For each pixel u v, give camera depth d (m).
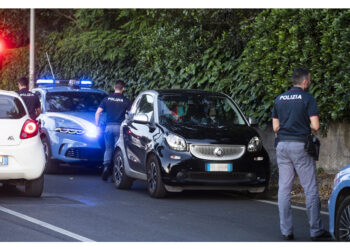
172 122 12.76
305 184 8.70
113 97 15.66
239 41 16.75
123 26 22.72
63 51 26.25
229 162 12.06
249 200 12.45
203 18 16.67
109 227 9.34
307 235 9.02
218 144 12.10
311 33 13.54
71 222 9.64
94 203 11.66
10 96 12.17
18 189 13.41
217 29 17.58
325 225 9.79
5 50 33.19
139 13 22.17
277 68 14.47
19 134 11.74
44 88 18.25
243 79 15.98
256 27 14.91
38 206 11.09
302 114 8.70
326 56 13.08
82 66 24.58
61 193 12.99
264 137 15.84
